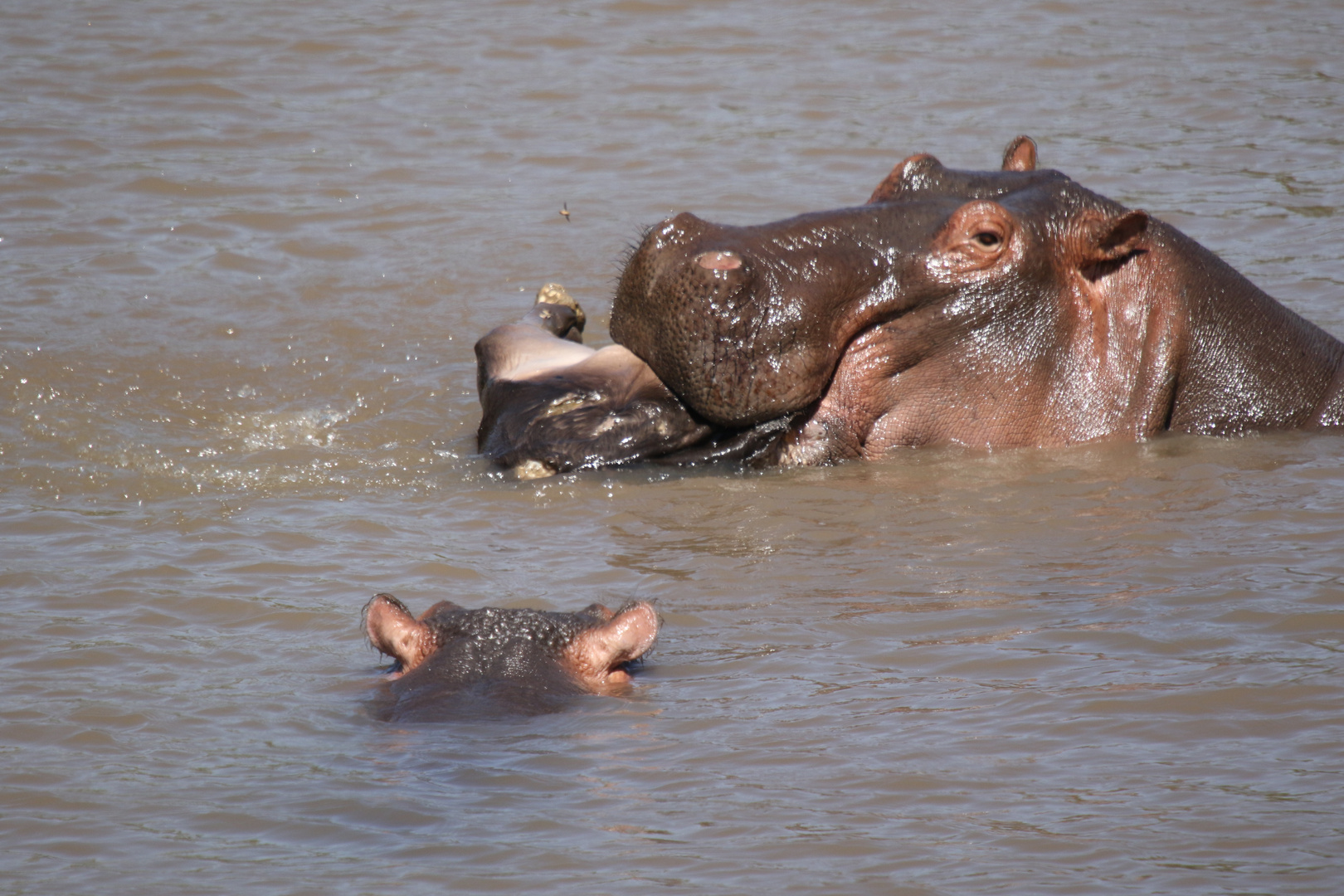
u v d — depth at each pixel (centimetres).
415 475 3891
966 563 3192
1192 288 4097
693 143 7094
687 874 1947
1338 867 1934
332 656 2714
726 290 3772
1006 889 1897
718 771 2236
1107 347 4038
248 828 2075
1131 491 3625
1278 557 3139
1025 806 2122
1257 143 6956
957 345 3972
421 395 4575
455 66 8219
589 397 4044
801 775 2222
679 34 8788
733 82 7994
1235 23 8938
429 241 5950
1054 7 9306
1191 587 2984
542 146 7062
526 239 5953
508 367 4278
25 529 3400
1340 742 2294
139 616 2903
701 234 3847
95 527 3428
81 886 1930
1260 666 2586
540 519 3544
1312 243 5638
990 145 6981
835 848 2006
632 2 9256
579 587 3078
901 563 3203
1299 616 2805
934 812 2105
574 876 1941
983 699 2491
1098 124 7275
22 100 7444
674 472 3884
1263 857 1962
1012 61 8256
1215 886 1894
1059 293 4006
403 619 2609
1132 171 6600
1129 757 2266
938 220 3966
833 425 3947
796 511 3569
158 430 4178
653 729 2375
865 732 2366
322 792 2167
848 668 2644
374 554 3269
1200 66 8144
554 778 2205
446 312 5281
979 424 3997
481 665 2530
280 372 4712
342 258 5778
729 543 3359
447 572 3159
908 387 3981
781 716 2428
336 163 6831
